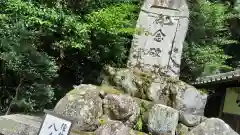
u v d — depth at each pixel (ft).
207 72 24.43
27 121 11.94
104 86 15.11
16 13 15.96
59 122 8.48
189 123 13.19
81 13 19.10
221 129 12.25
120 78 15.58
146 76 15.67
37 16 16.24
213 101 23.20
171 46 16.24
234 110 19.88
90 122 12.04
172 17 16.56
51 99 17.58
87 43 17.35
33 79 16.16
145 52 16.43
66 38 16.55
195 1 23.39
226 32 28.19
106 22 16.84
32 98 16.55
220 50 24.21
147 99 14.98
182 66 22.98
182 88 14.71
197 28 23.39
